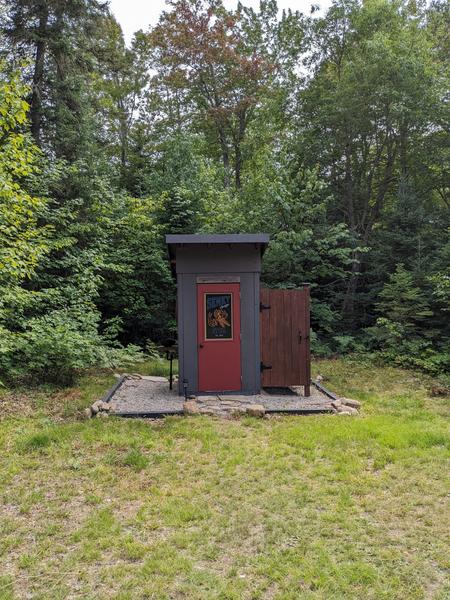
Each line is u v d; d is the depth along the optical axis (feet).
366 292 52.49
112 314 46.47
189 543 10.93
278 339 26.50
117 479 14.57
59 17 39.52
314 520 12.01
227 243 24.82
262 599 8.94
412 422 20.83
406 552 10.55
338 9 55.93
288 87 63.10
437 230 47.73
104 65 47.75
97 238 41.09
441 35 56.29
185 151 58.13
